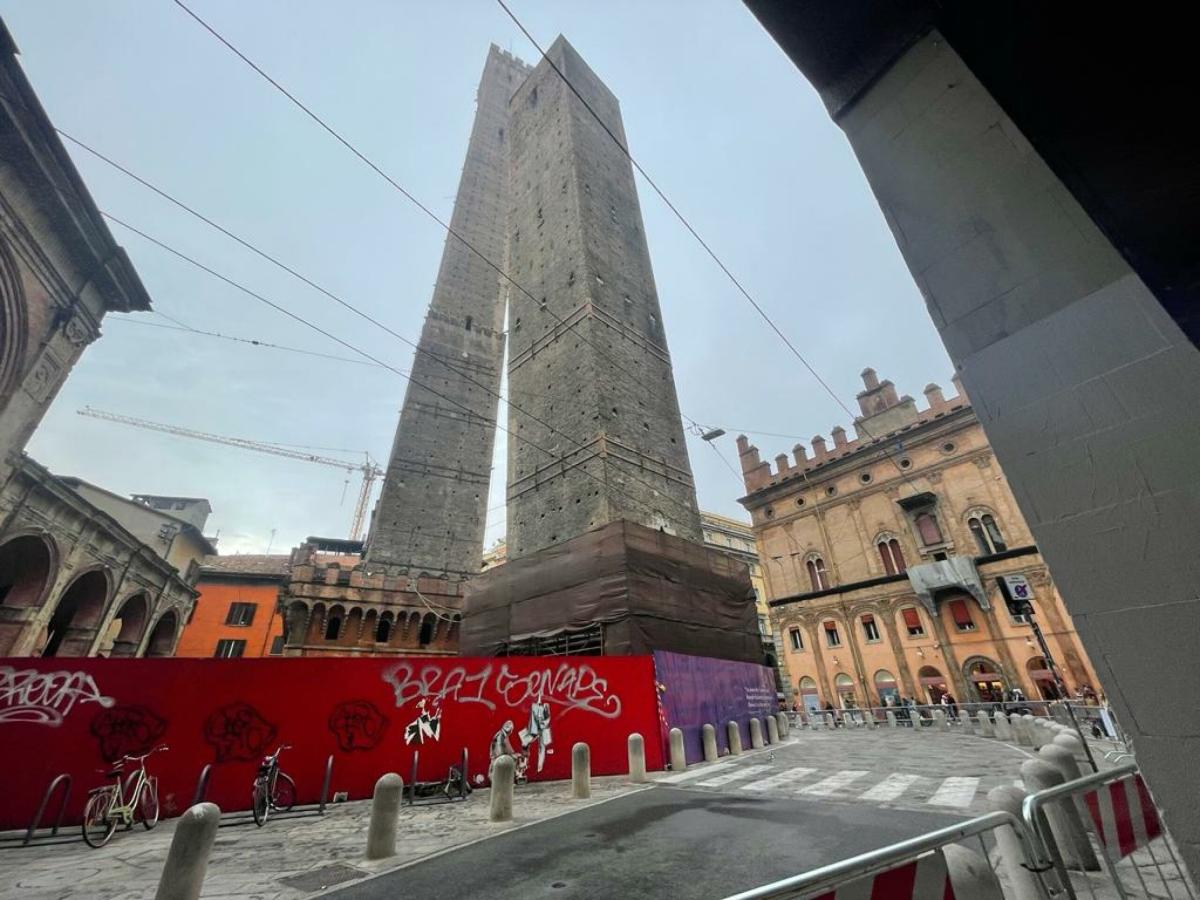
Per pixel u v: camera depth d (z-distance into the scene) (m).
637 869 5.63
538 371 26.92
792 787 9.80
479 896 5.07
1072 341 2.44
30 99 14.14
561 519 21.58
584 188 30.33
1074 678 25.59
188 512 53.44
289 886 5.41
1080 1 2.21
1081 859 4.22
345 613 32.22
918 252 3.09
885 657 32.22
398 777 6.77
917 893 2.34
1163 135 2.36
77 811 8.12
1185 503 1.99
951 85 3.07
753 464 43.41
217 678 9.51
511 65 83.00
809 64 3.65
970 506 31.33
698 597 19.12
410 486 45.81
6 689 8.37
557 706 12.05
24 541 18.09
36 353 16.50
